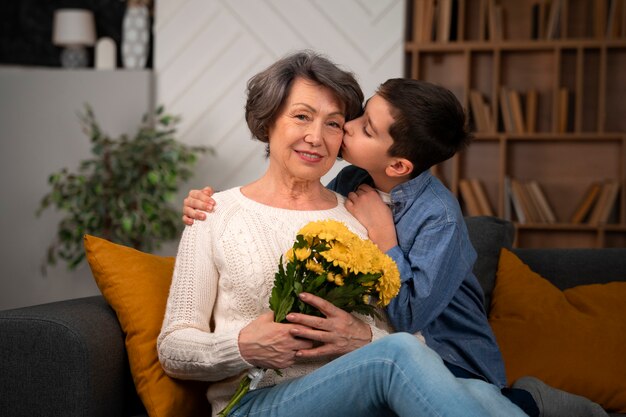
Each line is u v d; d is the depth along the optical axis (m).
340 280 1.63
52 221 4.95
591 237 4.89
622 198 4.77
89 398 1.82
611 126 4.92
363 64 4.79
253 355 1.66
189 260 1.85
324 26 4.81
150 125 4.91
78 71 4.91
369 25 4.78
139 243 4.60
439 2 4.92
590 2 4.91
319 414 1.62
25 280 5.00
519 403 1.84
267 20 4.86
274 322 1.65
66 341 1.82
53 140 4.92
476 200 4.96
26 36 5.43
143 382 1.92
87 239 2.06
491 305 2.50
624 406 2.25
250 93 1.90
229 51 4.89
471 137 2.00
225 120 4.91
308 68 1.85
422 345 1.56
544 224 4.81
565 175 4.96
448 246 1.87
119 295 1.99
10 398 1.84
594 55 4.92
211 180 4.94
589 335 2.33
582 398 2.10
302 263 1.65
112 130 4.89
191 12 4.92
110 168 4.58
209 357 1.70
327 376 1.61
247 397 1.73
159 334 1.90
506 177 4.88
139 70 4.88
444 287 1.88
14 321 1.84
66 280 4.97
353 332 1.68
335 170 4.38
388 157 1.92
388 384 1.53
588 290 2.46
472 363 1.98
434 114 1.87
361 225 1.95
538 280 2.49
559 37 4.83
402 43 4.76
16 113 4.95
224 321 1.83
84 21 5.10
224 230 1.84
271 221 1.87
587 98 4.94
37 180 4.94
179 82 4.93
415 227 1.90
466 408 1.45
